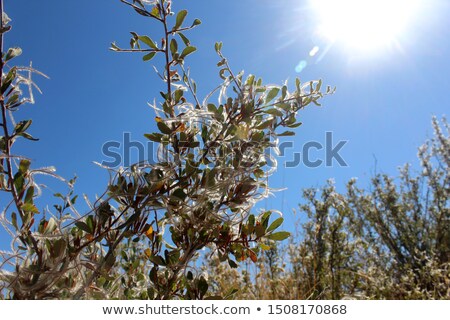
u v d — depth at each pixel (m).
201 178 0.30
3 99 0.27
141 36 0.33
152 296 0.31
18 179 0.26
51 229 0.25
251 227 0.31
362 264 1.08
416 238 1.39
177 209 0.30
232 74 0.34
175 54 0.33
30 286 0.24
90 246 0.27
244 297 0.69
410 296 0.82
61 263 0.25
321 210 1.11
